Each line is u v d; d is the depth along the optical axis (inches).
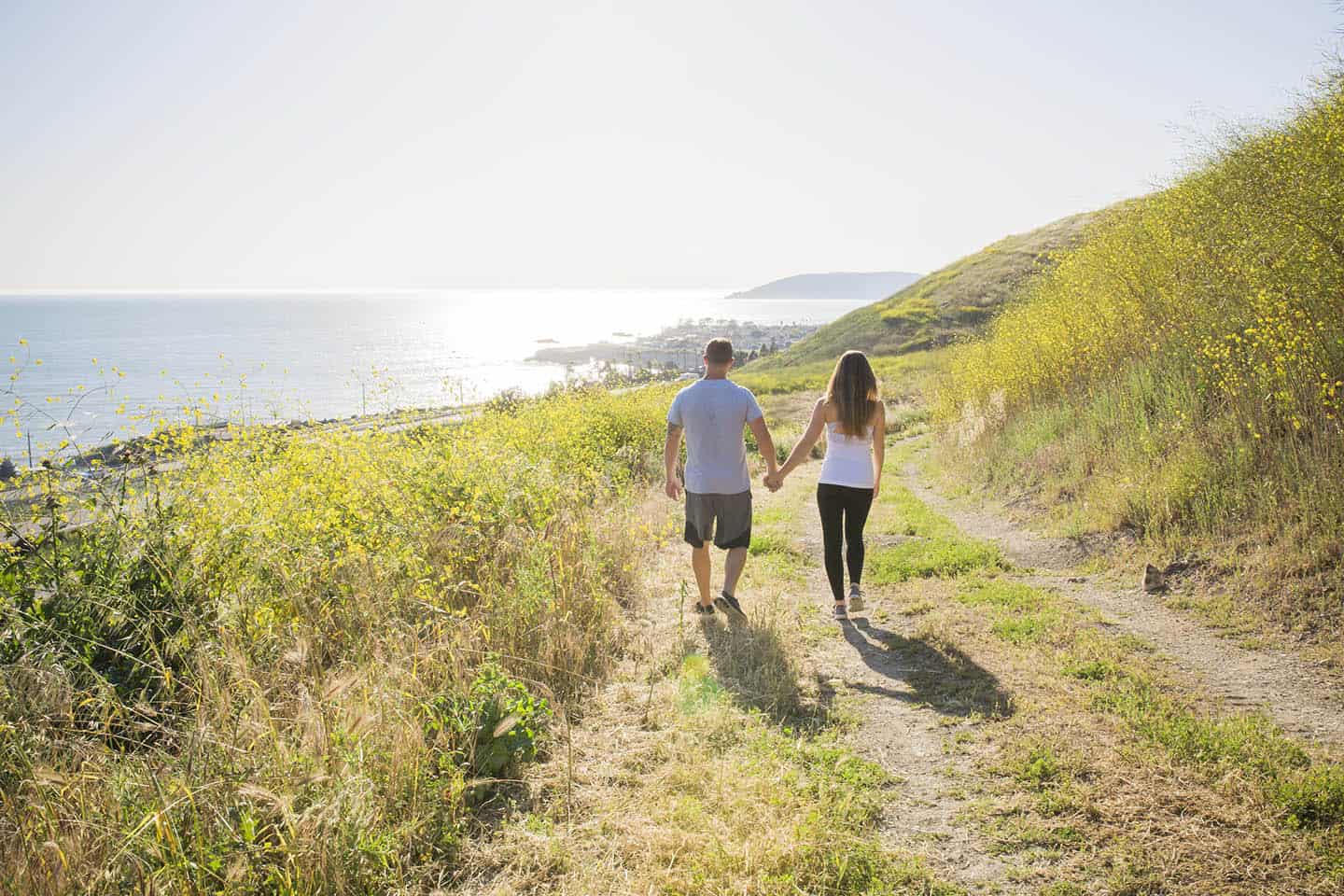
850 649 194.4
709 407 212.2
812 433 218.1
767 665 178.9
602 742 144.5
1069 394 453.4
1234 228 337.1
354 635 161.3
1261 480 242.7
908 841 111.6
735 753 137.9
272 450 235.0
